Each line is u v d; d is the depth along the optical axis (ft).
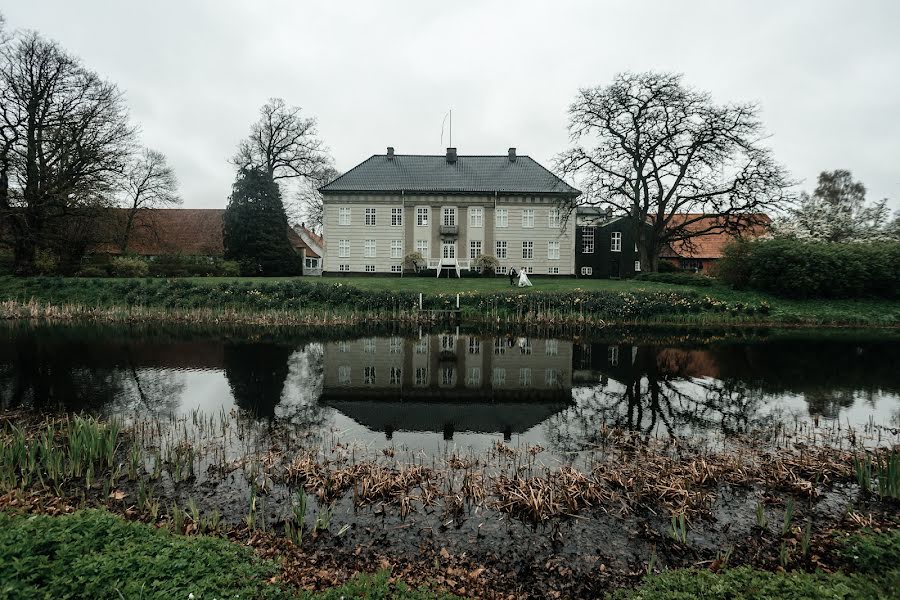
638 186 95.09
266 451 23.66
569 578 14.37
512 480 20.20
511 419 29.30
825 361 46.68
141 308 70.44
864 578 13.06
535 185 128.26
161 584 11.07
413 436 26.21
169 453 22.85
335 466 21.81
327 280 94.89
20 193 81.61
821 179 155.12
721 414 30.55
